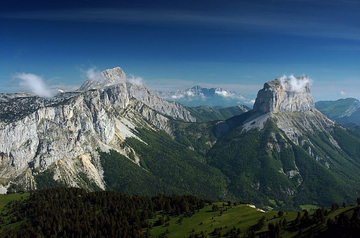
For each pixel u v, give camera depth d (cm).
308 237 15988
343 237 14662
